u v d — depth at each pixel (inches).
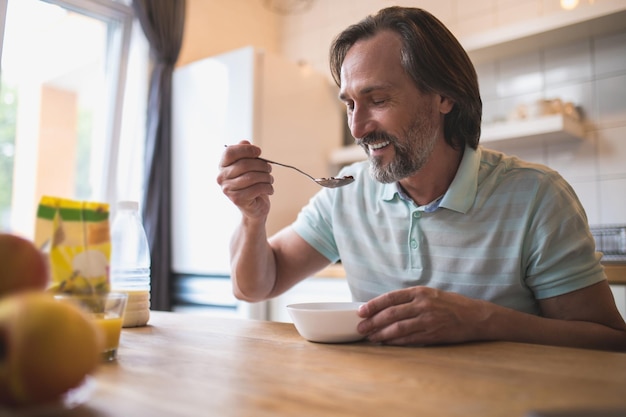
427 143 43.9
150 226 102.6
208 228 100.5
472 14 105.3
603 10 80.0
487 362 25.0
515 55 97.6
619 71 87.0
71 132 117.9
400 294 31.4
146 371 22.9
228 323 40.3
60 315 15.0
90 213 28.6
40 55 107.7
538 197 42.6
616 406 15.6
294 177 106.7
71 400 17.2
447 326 30.7
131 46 110.3
